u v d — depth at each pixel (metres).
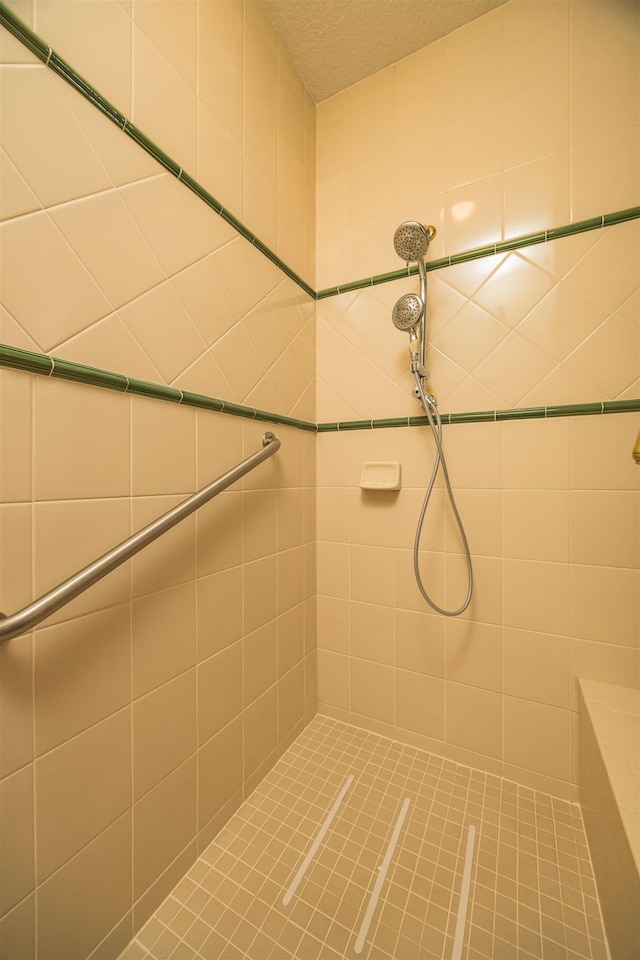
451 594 1.15
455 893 0.77
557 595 1.03
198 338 0.85
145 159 0.72
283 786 1.04
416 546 1.11
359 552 1.29
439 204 1.16
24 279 0.54
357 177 1.29
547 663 1.04
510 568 1.08
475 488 1.12
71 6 0.59
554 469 1.03
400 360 1.22
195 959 0.67
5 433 0.52
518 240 1.06
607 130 0.97
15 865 0.53
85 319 0.62
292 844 0.88
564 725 1.02
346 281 1.31
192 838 0.83
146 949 0.69
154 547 0.74
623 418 0.96
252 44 1.03
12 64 0.52
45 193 0.56
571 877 0.80
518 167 1.06
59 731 0.58
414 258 1.05
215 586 0.90
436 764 1.13
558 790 1.02
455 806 0.98
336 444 1.32
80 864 0.61
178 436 0.80
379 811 0.96
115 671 0.67
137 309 0.71
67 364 0.59
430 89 1.17
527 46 1.05
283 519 1.16
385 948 0.68
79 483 0.61
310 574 1.31
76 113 0.60
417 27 1.13
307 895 0.77
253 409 1.01
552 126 1.02
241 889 0.78
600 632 0.99
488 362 1.10
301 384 1.26
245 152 1.00
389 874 0.81
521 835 0.90
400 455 1.22
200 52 0.85
